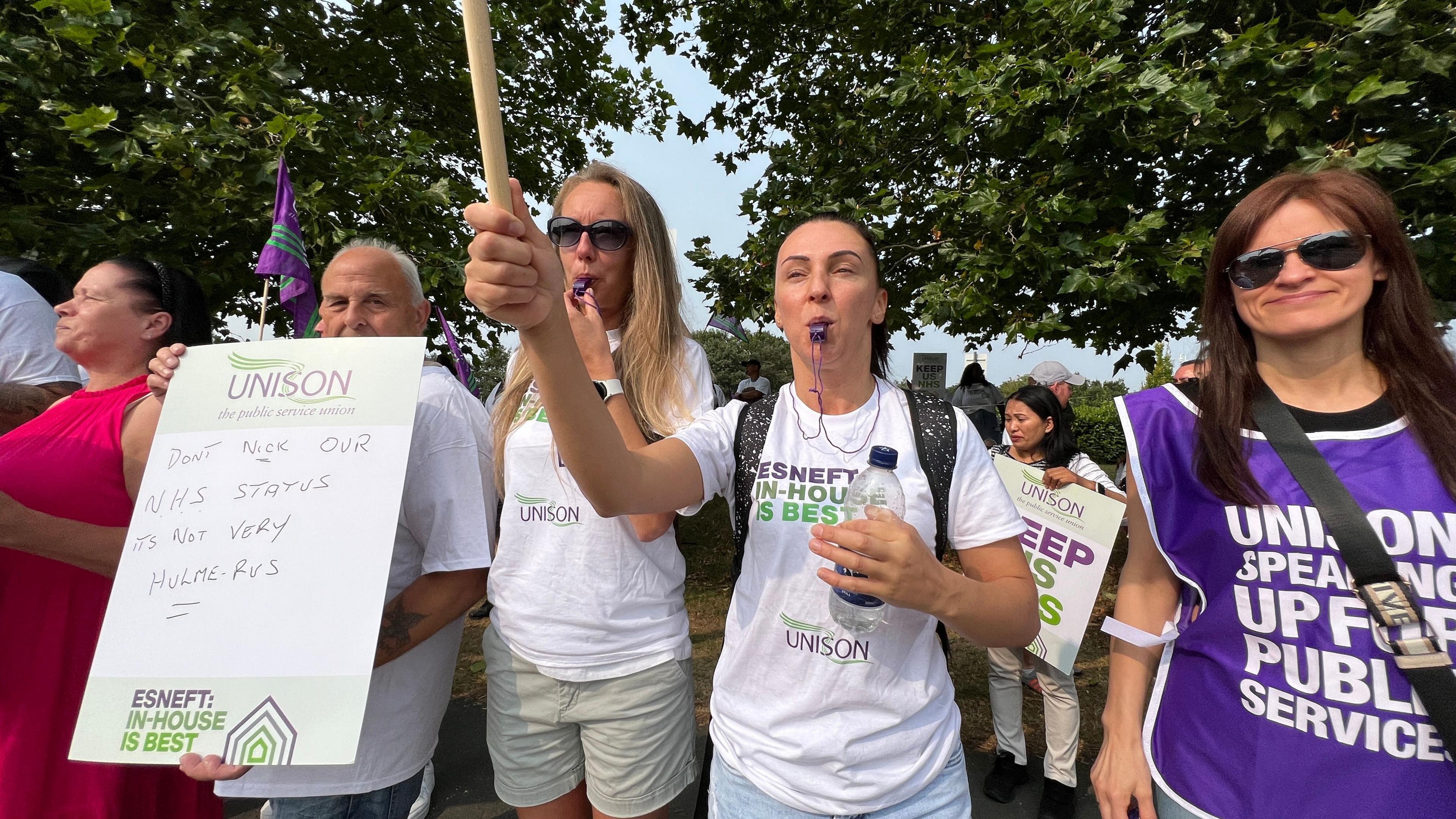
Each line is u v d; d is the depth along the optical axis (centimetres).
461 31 591
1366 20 344
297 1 496
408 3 555
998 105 396
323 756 108
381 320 159
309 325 205
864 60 670
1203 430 125
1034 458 300
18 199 383
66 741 141
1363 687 104
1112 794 133
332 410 129
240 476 125
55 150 369
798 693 117
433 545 142
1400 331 113
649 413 158
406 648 136
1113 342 586
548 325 90
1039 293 451
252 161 361
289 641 114
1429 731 100
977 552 119
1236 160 457
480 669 397
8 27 362
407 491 143
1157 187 475
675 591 163
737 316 630
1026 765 282
